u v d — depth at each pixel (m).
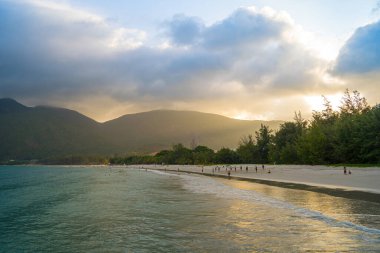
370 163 80.75
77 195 46.25
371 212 24.42
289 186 47.09
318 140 94.50
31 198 44.16
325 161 95.00
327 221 21.66
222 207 29.16
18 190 58.62
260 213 25.45
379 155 77.19
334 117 120.06
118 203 34.56
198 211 27.47
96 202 36.62
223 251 15.97
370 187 39.75
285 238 17.84
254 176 73.69
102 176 112.44
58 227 22.98
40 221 25.89
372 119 79.44
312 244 16.59
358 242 16.77
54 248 17.92
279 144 130.00
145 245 17.55
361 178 50.62
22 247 18.30
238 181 62.19
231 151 157.88
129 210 29.30
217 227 21.02
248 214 25.17
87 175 124.19
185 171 124.81
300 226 20.50
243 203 31.06
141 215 26.42
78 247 17.81
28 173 160.88
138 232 20.38
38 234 21.22
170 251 16.34
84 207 32.75
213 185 54.66
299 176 63.97
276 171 86.19
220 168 120.38
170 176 95.19
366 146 78.81
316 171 73.06
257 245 16.73
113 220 24.59
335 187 41.75
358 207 26.64
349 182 46.34
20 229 23.05
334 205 27.91
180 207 30.05
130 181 76.69
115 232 20.64
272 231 19.45
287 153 114.94
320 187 43.03
